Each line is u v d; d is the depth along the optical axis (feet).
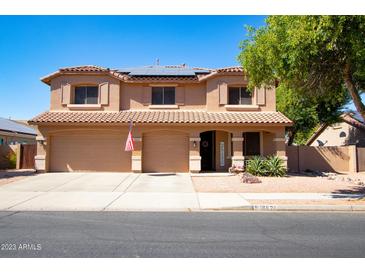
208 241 21.95
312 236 23.22
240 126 65.21
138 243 21.44
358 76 40.75
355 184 50.98
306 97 47.19
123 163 66.44
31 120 63.31
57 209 33.42
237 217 29.96
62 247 20.51
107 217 29.76
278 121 63.52
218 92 69.36
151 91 71.31
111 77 69.82
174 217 29.84
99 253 19.42
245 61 41.29
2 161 76.02
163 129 65.16
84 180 54.44
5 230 24.70
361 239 22.47
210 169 72.49
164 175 61.31
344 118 98.37
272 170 61.62
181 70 78.64
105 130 66.23
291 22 35.83
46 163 65.16
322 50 35.86
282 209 33.83
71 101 69.51
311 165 75.46
